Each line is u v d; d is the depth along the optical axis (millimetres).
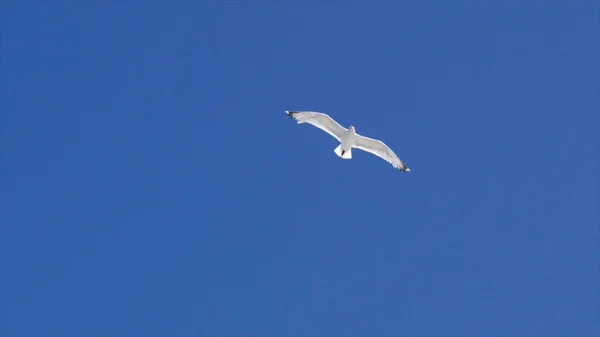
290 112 25547
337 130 26250
